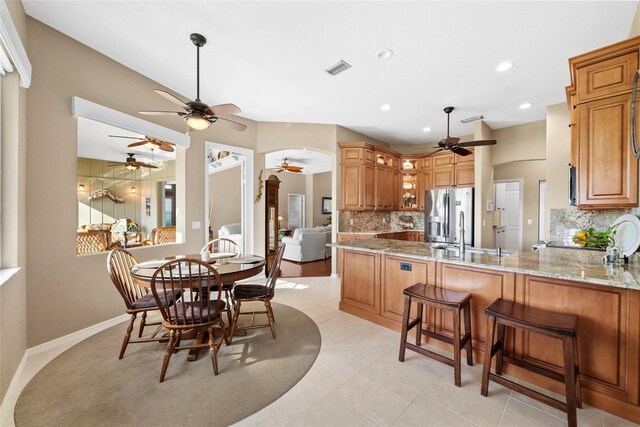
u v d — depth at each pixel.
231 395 1.81
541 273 1.79
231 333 2.54
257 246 4.99
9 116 2.04
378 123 5.05
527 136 4.91
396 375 2.05
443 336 2.31
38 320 2.37
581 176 2.31
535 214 6.01
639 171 2.07
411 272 2.69
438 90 3.61
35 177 2.35
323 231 7.28
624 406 1.61
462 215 2.75
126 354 2.32
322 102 4.05
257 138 4.94
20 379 1.97
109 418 1.60
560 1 2.03
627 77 2.09
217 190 9.05
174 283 2.15
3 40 1.65
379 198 5.61
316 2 2.07
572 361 1.51
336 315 3.25
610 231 2.16
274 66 3.03
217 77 3.29
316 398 1.79
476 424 1.57
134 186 8.20
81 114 2.62
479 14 2.18
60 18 2.31
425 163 6.14
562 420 1.60
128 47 2.72
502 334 1.98
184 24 2.36
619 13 2.15
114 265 2.37
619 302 1.63
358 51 2.72
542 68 3.02
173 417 1.62
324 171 10.84
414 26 2.33
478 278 2.22
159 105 3.48
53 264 2.48
